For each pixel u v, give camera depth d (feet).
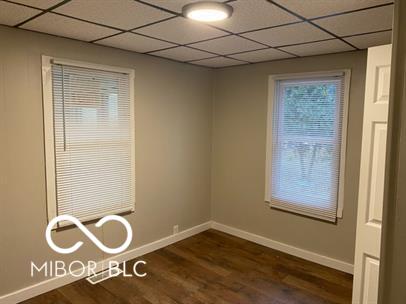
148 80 11.25
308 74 10.94
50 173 8.96
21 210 8.55
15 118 8.22
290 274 10.48
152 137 11.62
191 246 12.60
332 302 8.94
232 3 6.08
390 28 7.63
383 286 1.88
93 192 10.01
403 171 1.76
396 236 1.81
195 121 13.28
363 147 6.61
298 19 7.00
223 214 14.10
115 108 10.31
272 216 12.44
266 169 12.39
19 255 8.62
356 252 6.89
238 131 13.20
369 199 6.58
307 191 11.37
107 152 10.24
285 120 11.76
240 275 10.39
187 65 12.66
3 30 7.83
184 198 13.19
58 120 9.00
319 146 10.96
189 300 8.96
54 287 9.36
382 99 6.24
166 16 6.91
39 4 6.27
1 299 8.38
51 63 8.68
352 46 9.41
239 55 10.93
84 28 7.92
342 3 6.06
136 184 11.29
